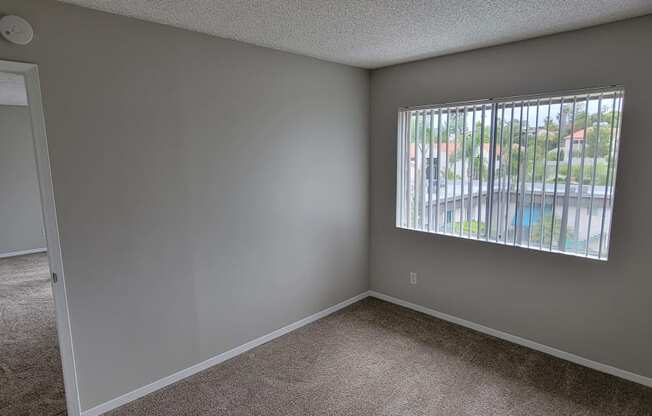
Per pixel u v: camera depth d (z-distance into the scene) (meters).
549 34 2.67
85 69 2.15
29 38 1.94
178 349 2.71
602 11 2.23
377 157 3.95
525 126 2.87
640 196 2.44
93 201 2.25
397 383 2.64
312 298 3.63
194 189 2.68
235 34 2.63
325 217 3.64
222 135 2.79
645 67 2.34
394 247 3.94
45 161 2.07
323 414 2.34
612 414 2.29
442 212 3.48
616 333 2.64
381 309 3.91
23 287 4.63
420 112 3.53
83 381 2.31
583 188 2.65
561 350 2.91
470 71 3.12
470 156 3.21
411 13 2.23
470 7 2.14
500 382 2.63
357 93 3.78
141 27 2.33
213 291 2.87
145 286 2.51
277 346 3.18
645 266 2.48
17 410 2.39
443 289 3.60
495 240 3.15
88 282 2.27
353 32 2.60
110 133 2.28
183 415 2.35
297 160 3.33
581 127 2.61
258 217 3.09
